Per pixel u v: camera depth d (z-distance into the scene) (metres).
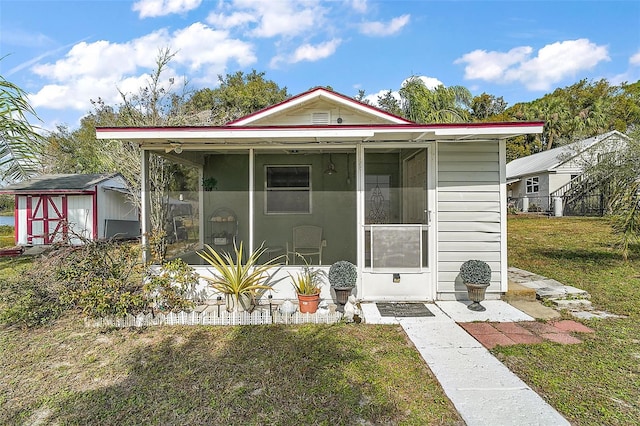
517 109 34.84
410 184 5.67
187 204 6.03
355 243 5.71
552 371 3.34
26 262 10.03
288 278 5.72
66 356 3.77
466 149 5.62
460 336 4.20
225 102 23.69
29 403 2.91
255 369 3.43
